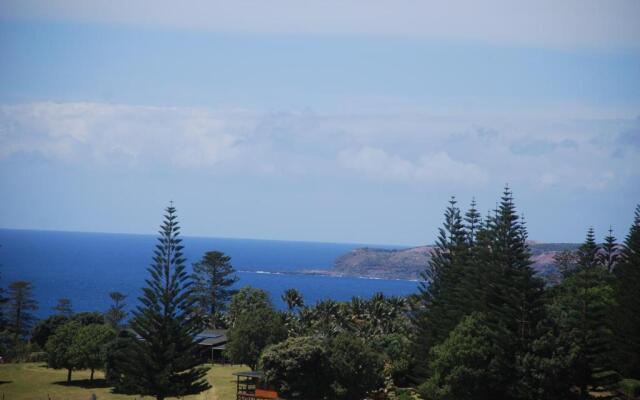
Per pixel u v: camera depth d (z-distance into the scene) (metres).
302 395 59.94
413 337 64.12
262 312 76.56
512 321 48.94
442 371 48.66
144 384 55.91
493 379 47.22
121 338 67.19
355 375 59.88
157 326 55.81
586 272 50.41
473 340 48.03
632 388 48.56
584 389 48.66
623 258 60.44
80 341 68.50
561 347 47.44
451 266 58.88
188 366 56.41
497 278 51.06
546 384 46.47
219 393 63.16
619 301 53.88
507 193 52.31
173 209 56.03
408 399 54.69
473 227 59.59
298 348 60.09
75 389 65.75
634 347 51.78
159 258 55.84
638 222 58.44
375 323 79.25
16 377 71.81
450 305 55.72
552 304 58.00
